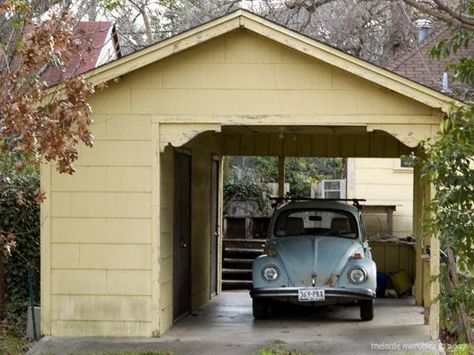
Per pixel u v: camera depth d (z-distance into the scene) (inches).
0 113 309.7
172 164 435.2
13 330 424.8
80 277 396.5
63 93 335.9
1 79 317.4
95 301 395.9
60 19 341.7
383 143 589.6
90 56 441.1
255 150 603.8
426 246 493.7
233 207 801.6
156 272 394.9
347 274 443.5
